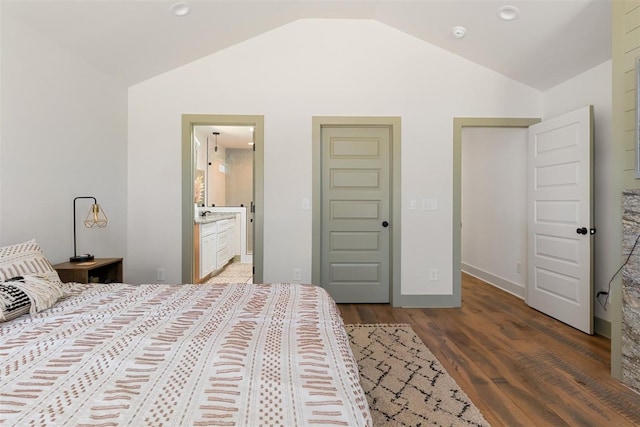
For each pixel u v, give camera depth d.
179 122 3.56
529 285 3.61
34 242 2.00
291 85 3.59
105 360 1.04
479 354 2.47
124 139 3.50
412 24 3.38
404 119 3.62
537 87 3.58
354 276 3.79
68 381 0.92
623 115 2.08
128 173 3.56
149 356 1.07
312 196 3.62
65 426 0.73
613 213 2.15
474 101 3.62
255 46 3.57
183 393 0.87
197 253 4.27
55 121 2.58
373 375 2.14
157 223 3.58
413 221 3.63
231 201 7.72
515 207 4.12
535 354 2.48
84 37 2.65
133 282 3.57
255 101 3.58
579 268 2.94
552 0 2.47
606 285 2.85
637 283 1.98
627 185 2.07
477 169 5.02
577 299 2.97
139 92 3.55
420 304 3.64
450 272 3.65
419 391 1.96
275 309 1.60
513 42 3.06
